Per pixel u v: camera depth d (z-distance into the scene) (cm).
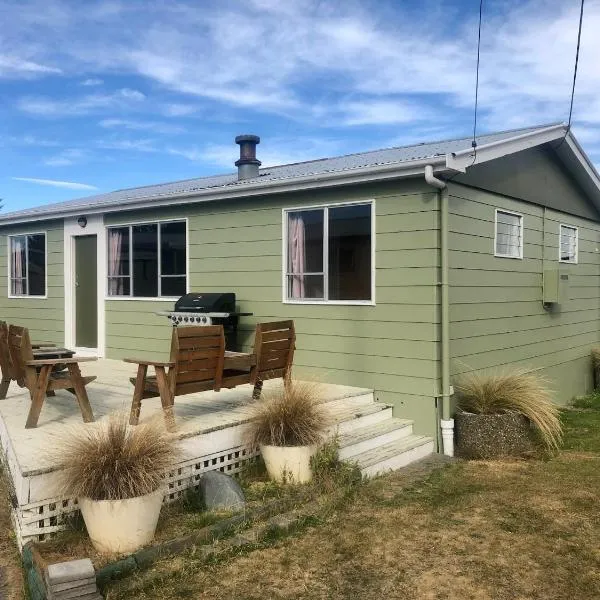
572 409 884
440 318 611
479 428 596
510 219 766
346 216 676
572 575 345
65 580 294
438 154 628
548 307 877
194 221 821
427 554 372
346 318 674
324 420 495
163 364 444
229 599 320
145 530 365
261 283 750
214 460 471
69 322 998
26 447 416
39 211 1002
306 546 382
